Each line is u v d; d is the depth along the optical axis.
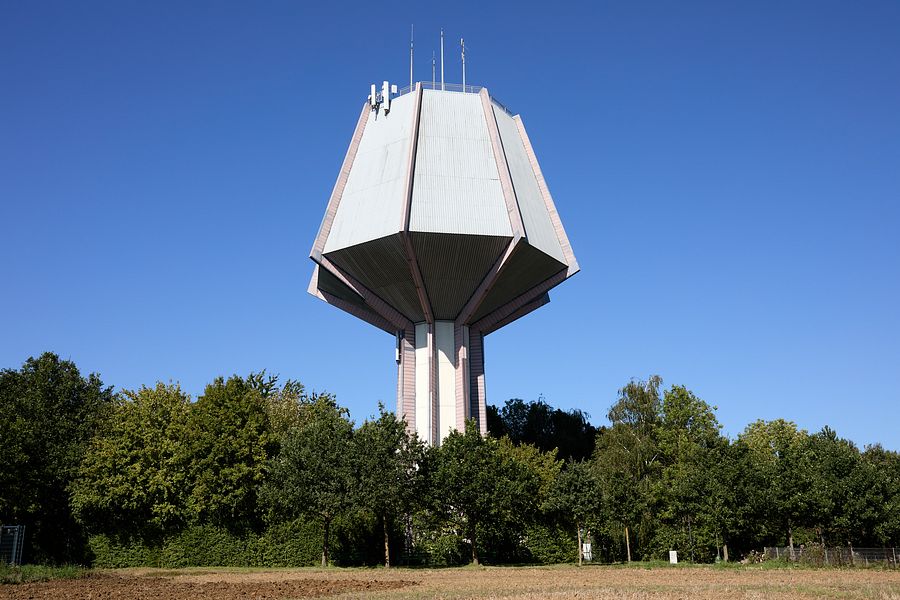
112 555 48.56
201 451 49.34
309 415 63.81
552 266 63.16
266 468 48.44
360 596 26.33
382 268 61.28
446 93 65.44
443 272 61.16
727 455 52.03
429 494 48.72
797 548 50.34
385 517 47.44
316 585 31.78
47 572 36.25
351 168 65.19
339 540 49.97
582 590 28.23
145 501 48.12
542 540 54.31
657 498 59.56
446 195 59.69
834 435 56.06
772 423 82.38
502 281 61.59
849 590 27.89
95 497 47.81
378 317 67.56
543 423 102.31
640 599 25.03
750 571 41.56
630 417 78.12
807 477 52.06
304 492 45.56
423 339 65.12
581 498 52.06
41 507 48.50
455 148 62.06
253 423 50.56
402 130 63.09
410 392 64.12
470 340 66.19
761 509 51.09
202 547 48.44
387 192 60.66
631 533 58.66
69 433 55.72
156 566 48.03
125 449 49.09
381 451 46.38
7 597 27.38
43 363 62.16
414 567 47.56
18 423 49.41
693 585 30.75
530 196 64.38
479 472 48.97
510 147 65.50
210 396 51.50
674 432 69.56
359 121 66.69
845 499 50.78
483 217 59.16
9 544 43.03
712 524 50.59
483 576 37.47
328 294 67.44
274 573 41.03
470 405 64.06
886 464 60.16
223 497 48.28
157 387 53.38
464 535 51.38
